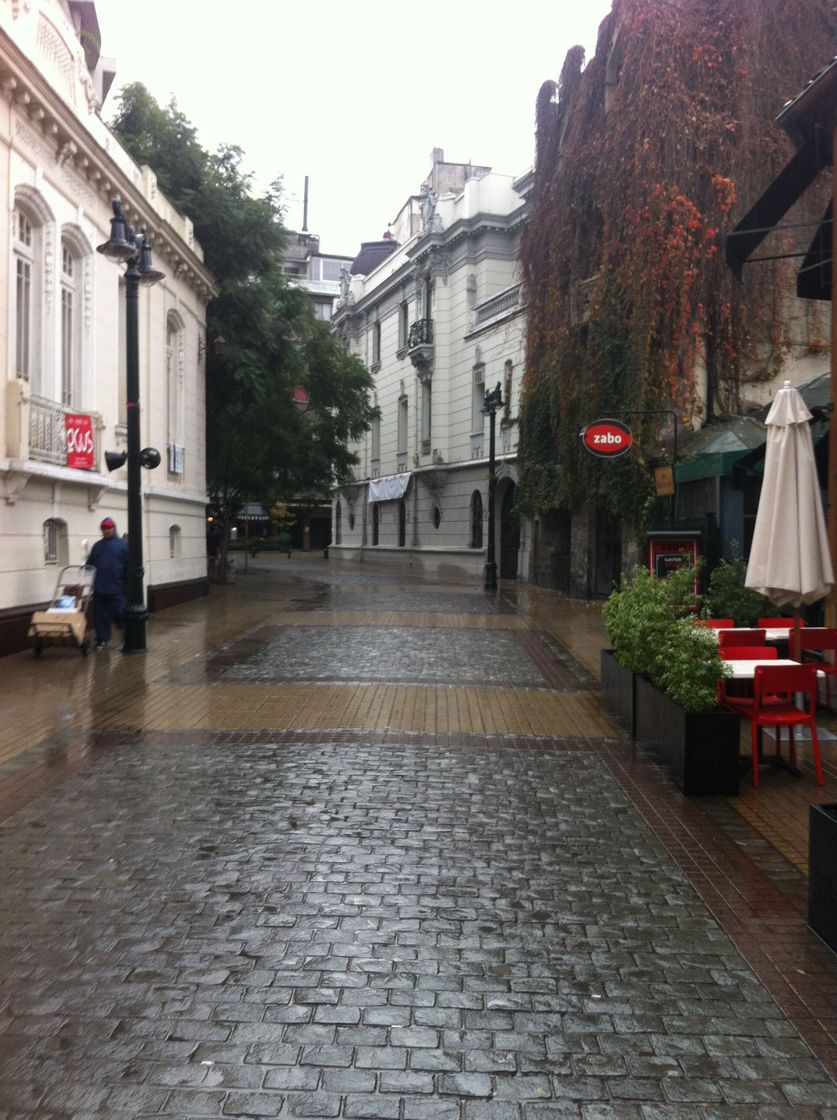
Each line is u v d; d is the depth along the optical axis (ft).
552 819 18.92
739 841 17.76
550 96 74.49
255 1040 10.68
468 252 106.52
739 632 28.19
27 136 40.47
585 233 69.41
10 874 15.55
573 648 44.98
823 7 60.59
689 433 59.31
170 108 74.59
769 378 60.49
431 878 15.69
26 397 39.40
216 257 76.69
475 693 32.71
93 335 48.83
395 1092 9.78
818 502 23.08
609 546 72.43
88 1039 10.62
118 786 20.70
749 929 13.89
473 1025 11.11
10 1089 9.69
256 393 77.51
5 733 25.76
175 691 32.24
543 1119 9.38
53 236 43.55
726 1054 10.59
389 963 12.63
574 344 69.41
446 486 115.03
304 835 17.69
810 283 32.09
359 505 155.53
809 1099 9.77
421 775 22.00
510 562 99.40
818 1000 11.80
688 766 20.58
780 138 59.06
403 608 65.98
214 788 20.62
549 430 79.15
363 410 104.99
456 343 110.63
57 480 43.45
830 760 23.76
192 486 71.00
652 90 59.67
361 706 30.12
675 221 58.90
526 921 14.06
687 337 59.41
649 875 15.98
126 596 42.42
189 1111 9.39
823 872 13.51
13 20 39.06
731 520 50.11
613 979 12.30
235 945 13.06
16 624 40.11
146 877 15.47
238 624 54.29
